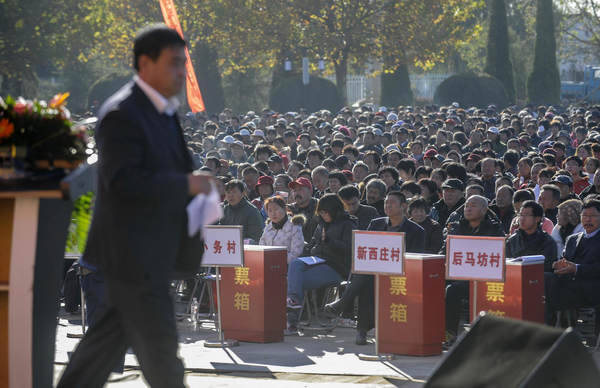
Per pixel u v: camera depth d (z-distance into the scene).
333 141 19.58
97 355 4.88
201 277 10.95
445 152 20.42
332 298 11.41
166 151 4.41
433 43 49.44
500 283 8.96
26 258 4.58
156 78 4.38
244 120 34.59
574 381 4.16
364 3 48.94
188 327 10.57
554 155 17.33
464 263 8.52
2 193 4.44
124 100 4.34
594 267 9.28
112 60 61.94
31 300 4.59
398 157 16.64
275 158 16.98
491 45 55.72
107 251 4.39
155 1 50.28
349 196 10.98
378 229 10.05
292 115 33.22
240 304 9.65
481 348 4.48
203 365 8.26
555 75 58.44
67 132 4.73
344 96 51.00
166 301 4.46
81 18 42.34
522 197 11.56
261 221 11.67
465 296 9.60
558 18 74.44
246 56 52.50
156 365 4.43
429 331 8.81
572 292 9.35
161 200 4.21
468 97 50.66
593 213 9.52
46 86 61.75
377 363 8.53
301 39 49.44
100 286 7.64
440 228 10.54
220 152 21.08
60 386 4.90
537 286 8.97
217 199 4.55
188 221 4.50
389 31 49.09
